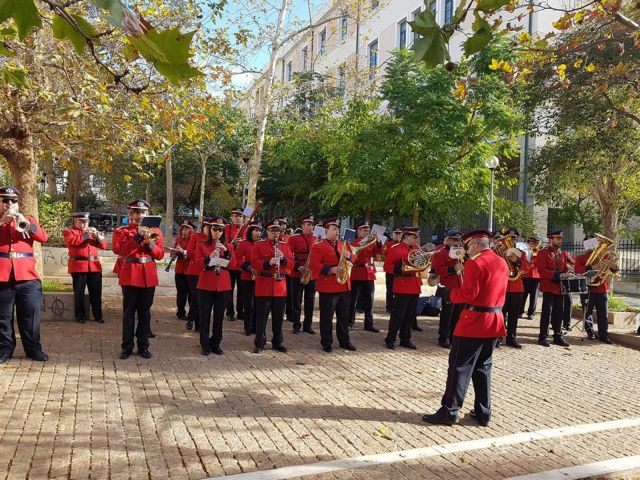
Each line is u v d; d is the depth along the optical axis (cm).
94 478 440
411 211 1852
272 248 915
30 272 768
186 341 962
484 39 253
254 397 662
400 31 2811
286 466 471
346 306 946
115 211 4403
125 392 659
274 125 2186
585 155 1541
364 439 543
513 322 1019
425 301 1377
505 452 523
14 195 712
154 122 1084
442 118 1669
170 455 487
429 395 703
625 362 931
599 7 705
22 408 589
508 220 1995
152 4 968
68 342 902
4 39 299
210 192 3438
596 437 570
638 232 2258
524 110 1589
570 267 1124
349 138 1867
